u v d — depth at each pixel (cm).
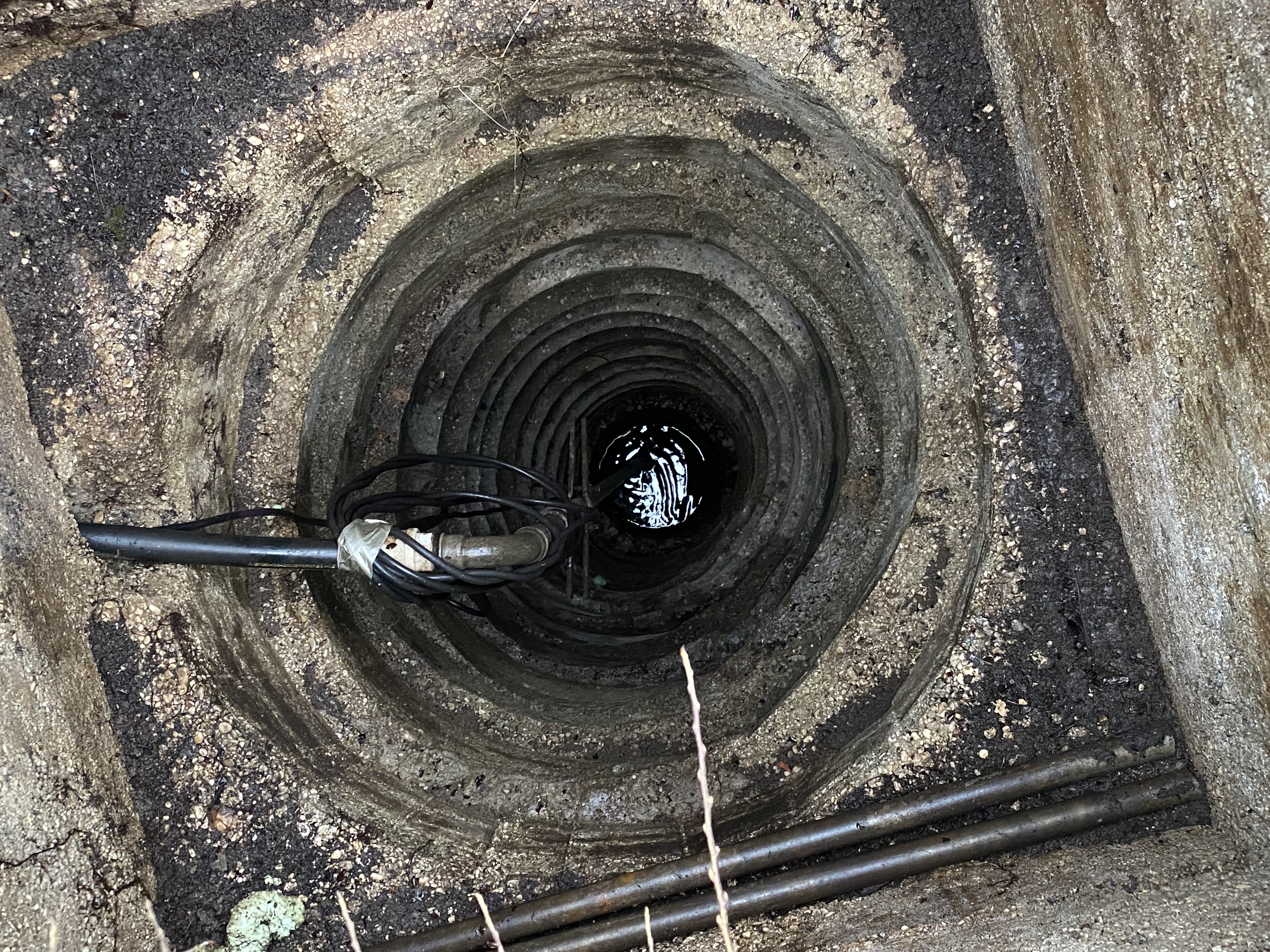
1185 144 151
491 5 218
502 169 270
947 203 225
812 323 319
